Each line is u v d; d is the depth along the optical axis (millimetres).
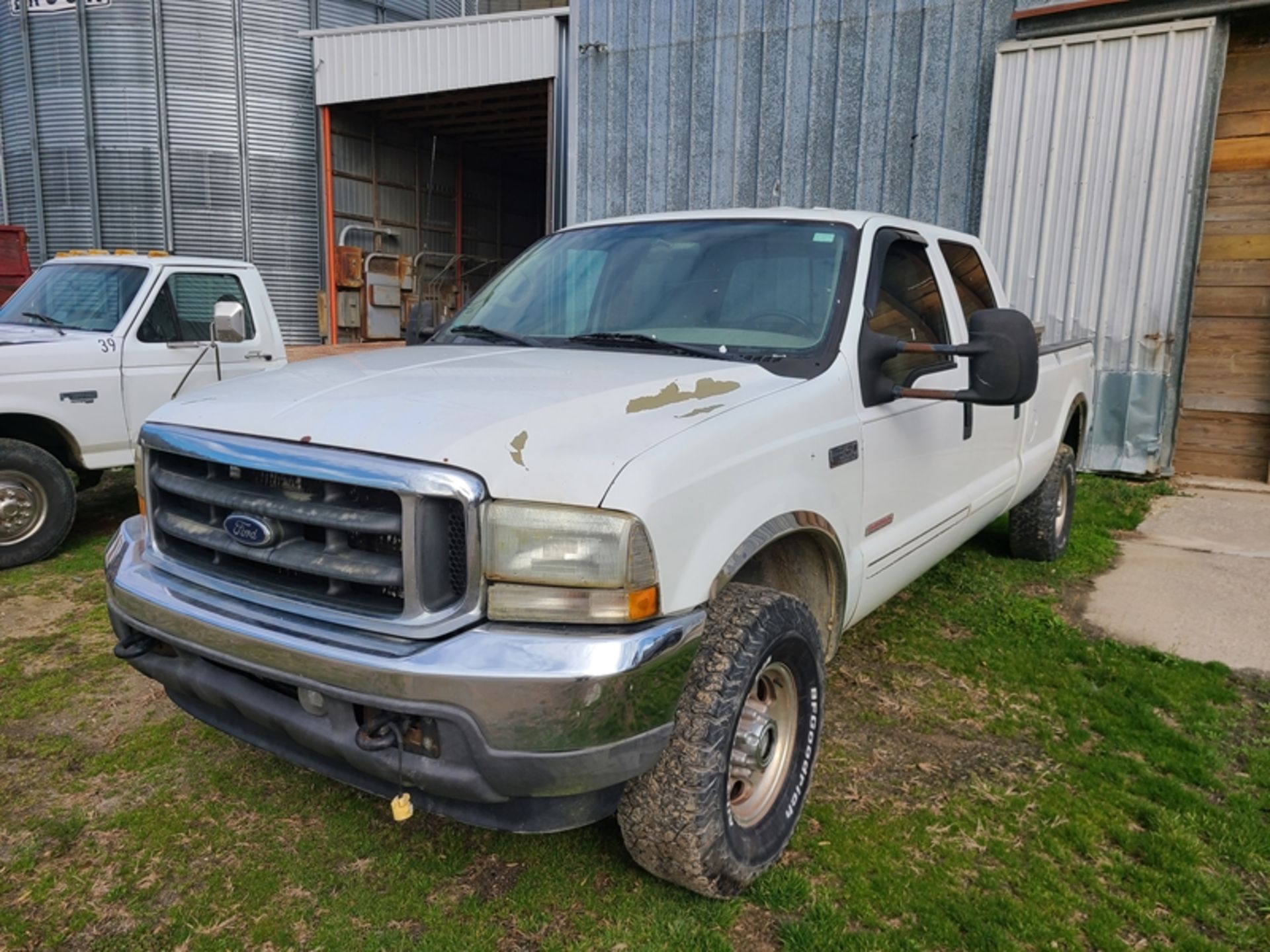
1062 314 8117
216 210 15070
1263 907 2639
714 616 2465
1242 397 7922
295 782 3271
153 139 14742
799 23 9148
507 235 19891
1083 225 7926
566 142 12039
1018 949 2455
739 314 3346
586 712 2031
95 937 2510
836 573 3025
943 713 3801
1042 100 7941
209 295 6855
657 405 2488
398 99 14922
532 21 12148
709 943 2441
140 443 2740
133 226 15008
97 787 3248
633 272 3670
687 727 2342
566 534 2076
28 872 2779
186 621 2416
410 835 2955
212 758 3434
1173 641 4586
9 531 5746
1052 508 5590
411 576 2121
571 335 3529
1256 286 7738
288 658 2217
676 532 2209
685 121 9930
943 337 3930
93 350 6086
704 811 2348
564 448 2178
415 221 17391
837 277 3334
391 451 2166
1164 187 7582
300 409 2441
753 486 2514
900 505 3480
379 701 2096
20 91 15156
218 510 2525
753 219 3746
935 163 8648
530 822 2201
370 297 15914
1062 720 3764
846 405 3049
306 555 2287
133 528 2893
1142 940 2506
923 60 8570
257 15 14719
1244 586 5332
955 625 4789
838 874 2750
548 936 2492
